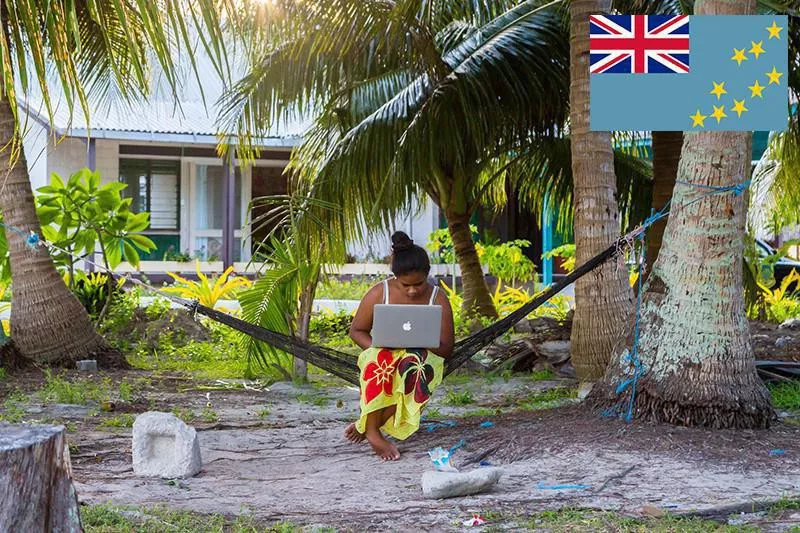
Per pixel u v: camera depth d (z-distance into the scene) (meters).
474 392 10.75
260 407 9.80
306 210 11.47
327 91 13.57
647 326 7.29
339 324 17.22
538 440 6.86
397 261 6.87
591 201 9.60
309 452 7.24
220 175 26.72
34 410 9.03
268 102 13.06
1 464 3.55
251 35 8.77
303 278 11.41
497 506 5.49
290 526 5.00
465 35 13.56
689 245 7.16
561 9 12.72
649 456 6.42
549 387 10.84
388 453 6.80
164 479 6.33
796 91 12.91
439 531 5.01
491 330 7.55
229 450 7.34
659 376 7.12
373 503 5.62
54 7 5.98
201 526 5.02
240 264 26.05
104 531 4.80
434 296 7.01
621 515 5.25
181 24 5.95
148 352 14.66
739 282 7.16
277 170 26.95
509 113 12.75
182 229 26.50
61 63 6.03
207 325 16.12
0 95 6.28
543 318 14.44
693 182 7.15
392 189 11.90
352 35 9.87
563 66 12.74
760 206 18.03
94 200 14.45
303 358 7.68
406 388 6.77
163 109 24.28
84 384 10.53
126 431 8.13
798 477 6.01
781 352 12.93
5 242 13.25
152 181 26.23
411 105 12.19
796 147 14.59
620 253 7.77
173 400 10.09
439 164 14.00
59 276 11.92
